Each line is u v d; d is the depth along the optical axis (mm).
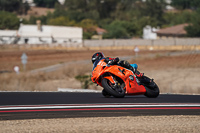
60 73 130625
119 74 35625
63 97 37469
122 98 36312
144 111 27547
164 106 30453
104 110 27797
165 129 21438
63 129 21031
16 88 88562
